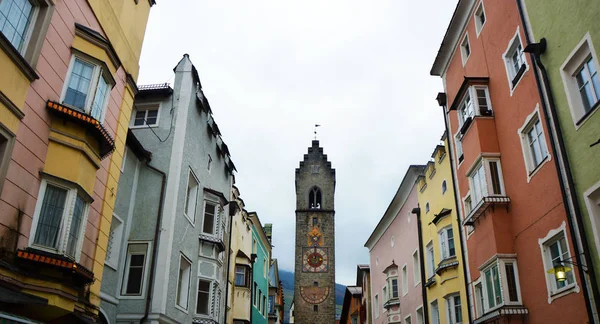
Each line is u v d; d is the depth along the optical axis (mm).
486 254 18453
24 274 11742
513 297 16922
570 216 13930
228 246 30062
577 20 13852
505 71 18672
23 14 12438
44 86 12977
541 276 15664
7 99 11344
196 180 24703
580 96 13969
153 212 21375
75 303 13492
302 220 67688
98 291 15414
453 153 23688
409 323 32031
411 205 32156
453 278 23250
